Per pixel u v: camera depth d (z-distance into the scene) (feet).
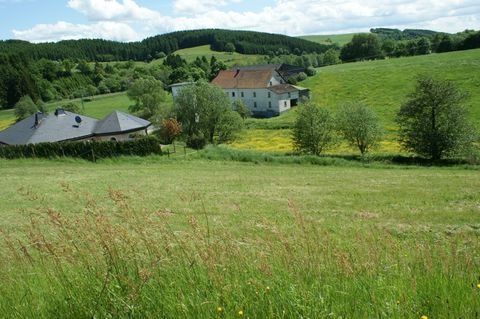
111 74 508.94
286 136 226.79
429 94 146.10
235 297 11.84
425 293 12.15
